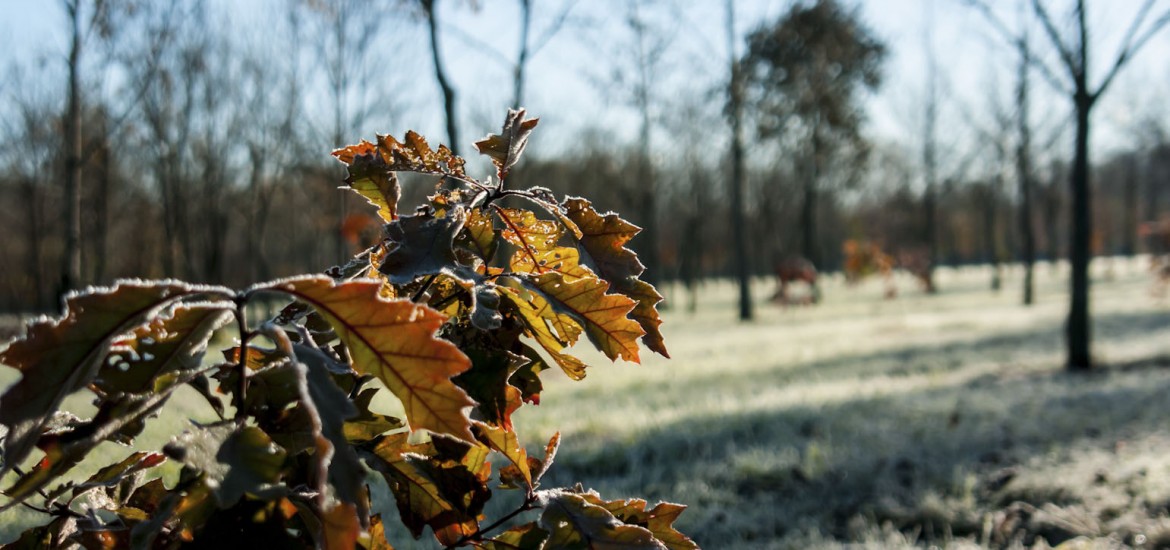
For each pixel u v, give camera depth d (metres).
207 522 0.96
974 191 50.16
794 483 5.77
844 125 28.61
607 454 6.11
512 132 1.29
